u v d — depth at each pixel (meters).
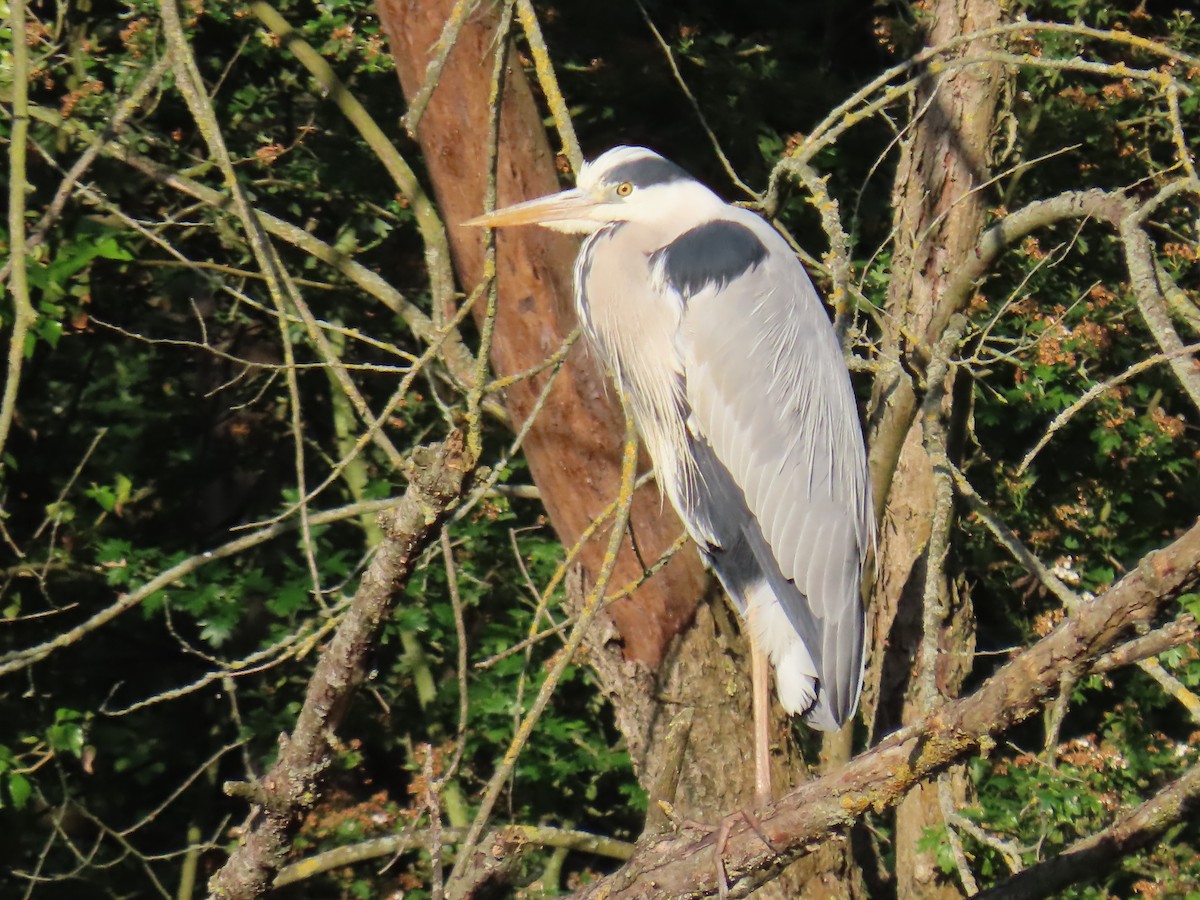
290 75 13.15
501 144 8.80
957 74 10.05
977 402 13.35
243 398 14.56
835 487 7.87
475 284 8.97
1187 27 13.82
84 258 10.62
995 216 12.43
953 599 10.59
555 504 9.09
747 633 8.42
